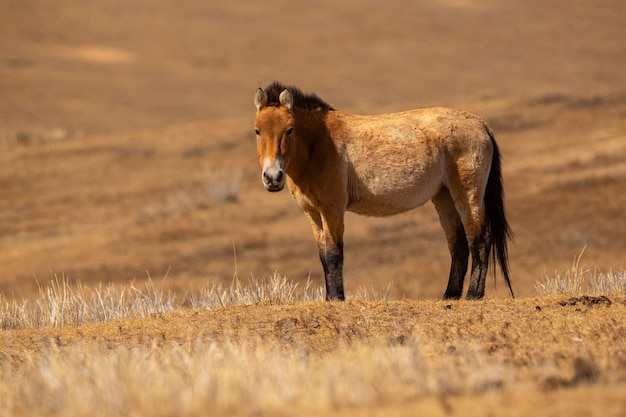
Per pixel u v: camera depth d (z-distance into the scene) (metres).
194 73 188.75
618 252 77.69
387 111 143.38
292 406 20.20
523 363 25.08
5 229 96.38
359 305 36.88
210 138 126.12
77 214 100.62
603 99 133.88
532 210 91.56
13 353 32.75
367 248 85.38
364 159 40.38
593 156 106.94
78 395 22.06
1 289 74.88
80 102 160.75
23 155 123.56
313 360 25.52
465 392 21.05
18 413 22.30
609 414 18.47
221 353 26.58
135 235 90.00
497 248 43.44
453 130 41.94
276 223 93.00
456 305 36.88
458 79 188.62
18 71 178.25
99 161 120.00
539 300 37.34
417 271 78.19
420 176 41.03
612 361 23.94
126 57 197.88
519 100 135.50
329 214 39.91
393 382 21.67
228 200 100.81
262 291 43.44
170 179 111.06
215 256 83.38
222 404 20.52
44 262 82.94
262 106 38.88
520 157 111.12
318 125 39.75
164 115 155.12
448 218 43.88
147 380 22.45
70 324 41.88
